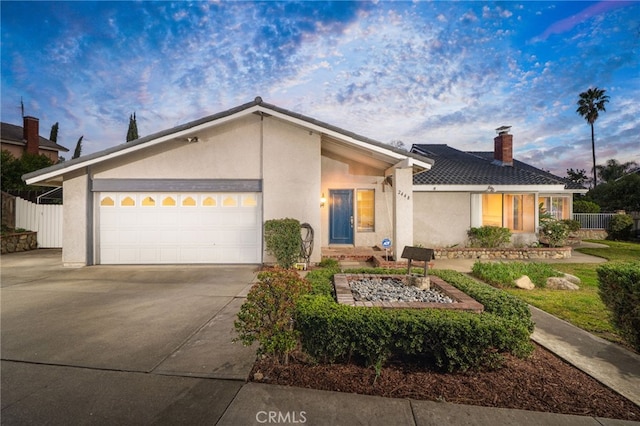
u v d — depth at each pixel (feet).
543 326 14.49
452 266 32.22
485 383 9.50
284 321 10.29
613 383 9.55
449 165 51.98
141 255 29.96
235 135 29.94
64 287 21.83
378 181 37.96
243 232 30.17
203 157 29.91
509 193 43.42
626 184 67.10
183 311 16.61
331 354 10.19
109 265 29.71
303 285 11.23
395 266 28.94
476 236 41.39
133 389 9.26
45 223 43.21
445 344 9.63
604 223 60.49
